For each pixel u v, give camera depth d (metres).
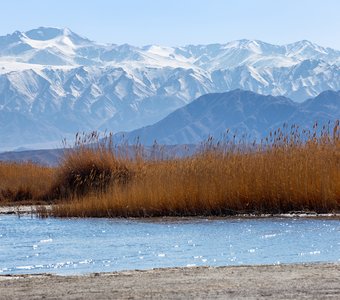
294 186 38.38
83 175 48.50
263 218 36.25
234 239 28.59
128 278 15.39
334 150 39.69
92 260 23.73
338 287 13.57
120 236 30.83
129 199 40.44
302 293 12.98
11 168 57.03
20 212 43.66
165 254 24.81
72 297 13.09
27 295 13.41
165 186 40.72
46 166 63.06
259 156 40.41
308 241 27.20
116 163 48.25
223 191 39.25
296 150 39.88
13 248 27.44
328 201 37.62
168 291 13.47
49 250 26.72
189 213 39.25
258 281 14.45
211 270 16.50
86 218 39.72
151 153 47.59
